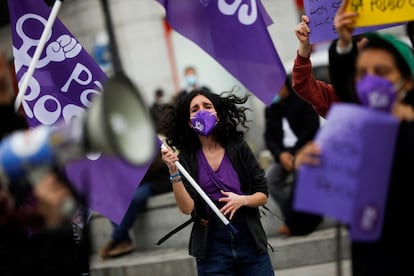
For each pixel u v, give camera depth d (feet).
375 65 25.17
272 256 54.54
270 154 60.39
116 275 57.26
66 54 36.11
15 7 36.11
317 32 35.47
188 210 35.58
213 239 35.50
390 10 29.96
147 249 60.59
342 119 24.12
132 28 105.29
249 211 35.55
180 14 35.86
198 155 36.35
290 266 54.39
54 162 20.88
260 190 35.73
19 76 36.11
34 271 26.94
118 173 34.68
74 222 30.71
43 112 36.11
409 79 25.31
